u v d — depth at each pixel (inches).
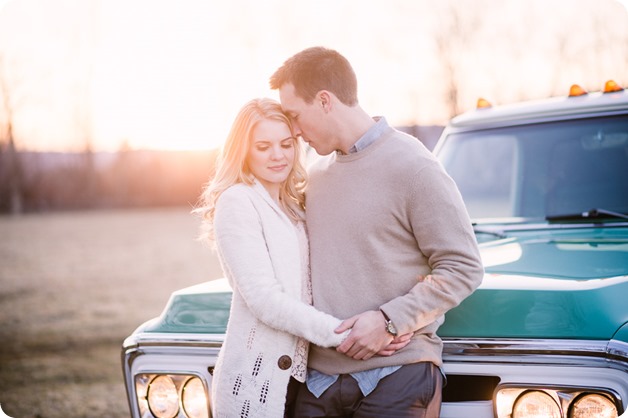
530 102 154.0
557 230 127.8
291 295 89.5
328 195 93.1
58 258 653.9
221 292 101.0
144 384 102.1
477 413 88.0
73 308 397.4
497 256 108.0
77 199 1594.5
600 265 96.7
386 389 85.7
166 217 1286.9
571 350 82.4
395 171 87.8
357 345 84.6
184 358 99.7
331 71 92.6
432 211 85.2
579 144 140.3
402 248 88.0
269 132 92.4
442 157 150.2
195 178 1667.1
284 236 91.0
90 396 232.7
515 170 144.8
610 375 81.1
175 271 550.3
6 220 1270.9
